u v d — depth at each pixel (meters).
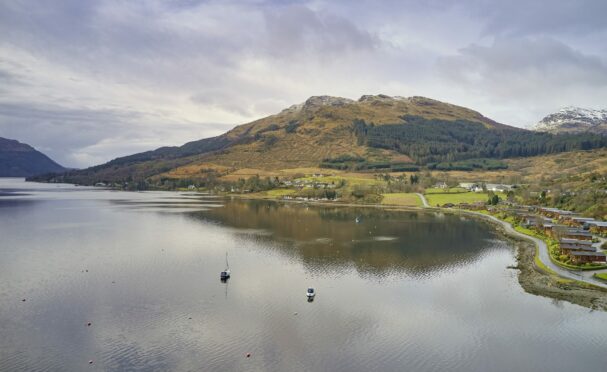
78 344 71.88
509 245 150.75
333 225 197.50
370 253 137.38
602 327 80.69
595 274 109.31
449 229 186.12
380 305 91.38
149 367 65.25
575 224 173.62
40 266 116.50
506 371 66.25
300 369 65.69
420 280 108.56
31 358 67.12
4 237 158.12
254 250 140.25
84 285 101.00
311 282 106.19
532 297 95.94
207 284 103.50
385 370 65.94
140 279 106.44
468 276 112.06
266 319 83.38
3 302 89.38
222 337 75.44
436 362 68.50
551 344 74.44
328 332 78.19
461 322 83.06
